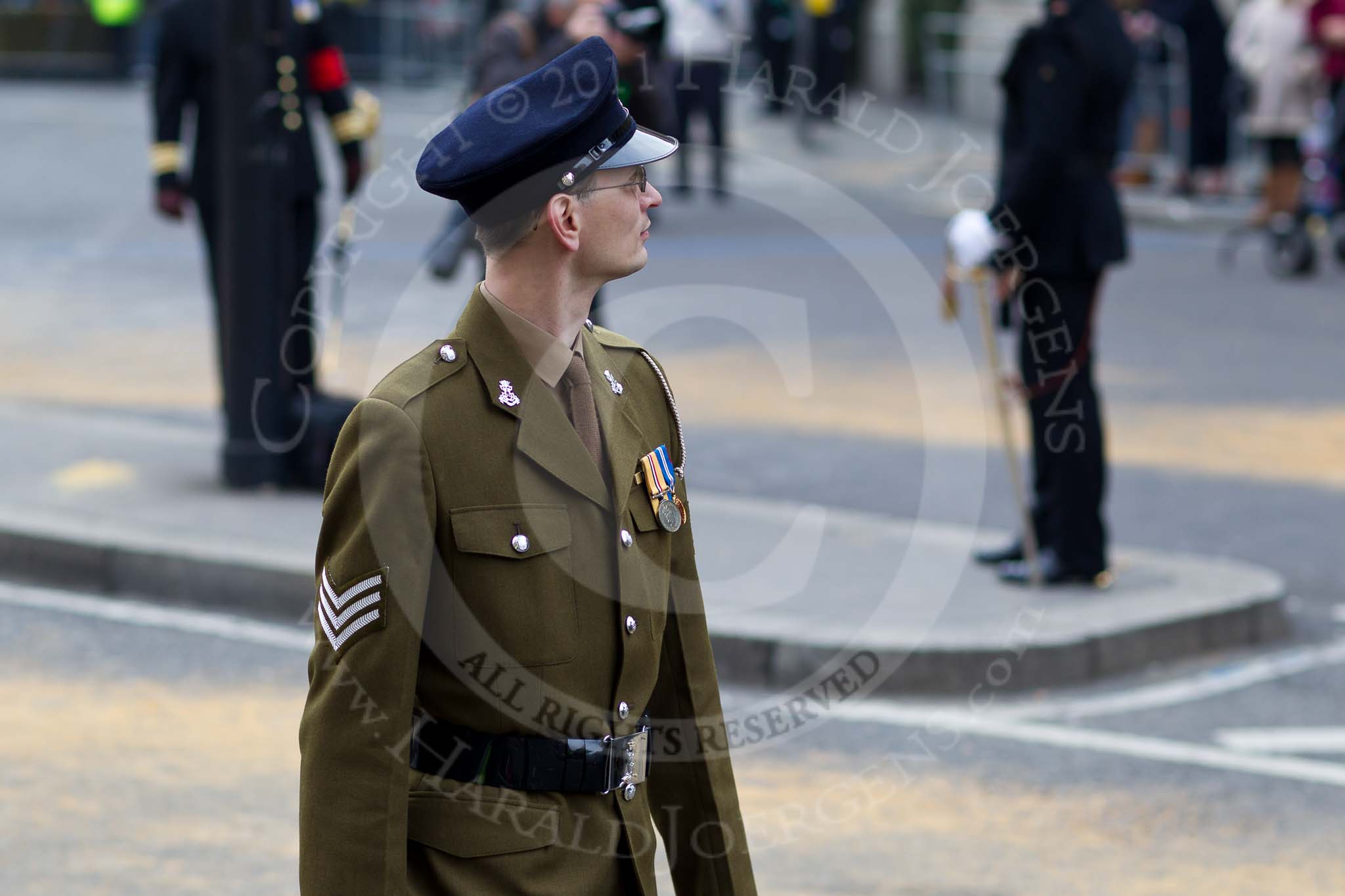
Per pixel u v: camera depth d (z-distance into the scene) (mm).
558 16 38531
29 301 49969
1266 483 33500
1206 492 32844
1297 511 31672
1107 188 24578
